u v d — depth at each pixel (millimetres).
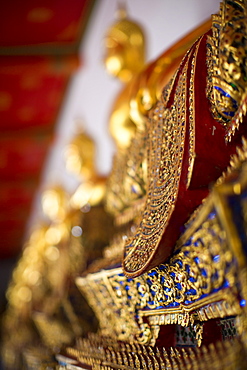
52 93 10516
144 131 4293
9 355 9227
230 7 3225
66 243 5762
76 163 5996
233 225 2604
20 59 8844
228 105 3289
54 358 5086
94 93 9484
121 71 5141
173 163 3686
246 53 3076
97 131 9344
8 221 18297
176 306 3699
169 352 3717
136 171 4402
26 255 7812
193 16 5887
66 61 9164
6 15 8039
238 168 2658
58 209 6582
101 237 5398
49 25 8453
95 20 9094
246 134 3371
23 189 15188
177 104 3723
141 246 3709
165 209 3621
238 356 2631
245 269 2545
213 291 3076
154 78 4262
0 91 10148
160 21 6734
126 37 5117
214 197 2658
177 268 3594
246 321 2656
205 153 3490
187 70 3654
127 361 3877
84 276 4570
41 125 12148
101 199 5426
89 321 5504
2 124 11852
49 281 6547
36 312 6602
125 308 4148
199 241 3164
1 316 16031
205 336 3574
